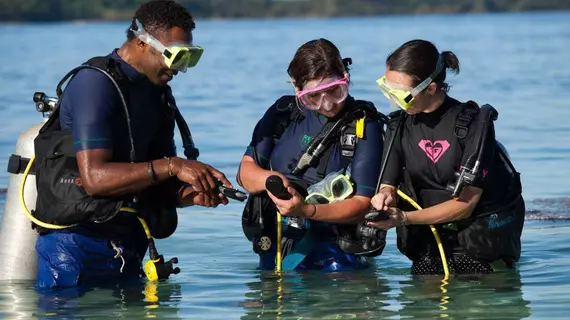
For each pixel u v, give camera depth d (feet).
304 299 17.43
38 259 18.79
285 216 19.45
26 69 77.82
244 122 44.96
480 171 18.31
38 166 18.26
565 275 19.12
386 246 22.54
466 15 296.92
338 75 18.24
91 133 17.70
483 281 18.70
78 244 18.26
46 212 18.01
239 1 323.78
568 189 28.71
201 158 34.91
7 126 43.88
